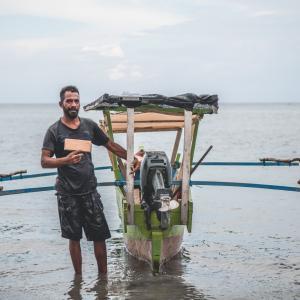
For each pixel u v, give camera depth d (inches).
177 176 350.0
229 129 2171.5
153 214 259.9
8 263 295.1
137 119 377.1
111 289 248.5
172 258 303.0
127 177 257.0
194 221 403.2
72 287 251.9
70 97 237.3
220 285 255.1
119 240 348.5
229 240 344.5
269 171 730.8
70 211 244.5
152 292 244.2
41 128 2257.6
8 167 797.2
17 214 434.0
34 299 236.7
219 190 556.7
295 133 1815.9
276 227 380.8
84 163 241.9
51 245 334.6
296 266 287.1
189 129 255.4
